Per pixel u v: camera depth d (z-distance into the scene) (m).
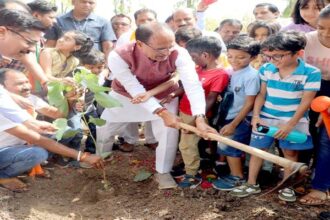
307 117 3.03
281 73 2.94
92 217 2.91
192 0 7.88
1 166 3.09
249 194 3.08
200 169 3.61
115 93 3.38
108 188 3.29
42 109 3.42
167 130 3.22
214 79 3.27
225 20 4.93
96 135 3.73
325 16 2.80
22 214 2.82
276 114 3.00
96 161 3.03
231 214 2.84
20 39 2.77
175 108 3.43
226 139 2.67
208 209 2.91
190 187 3.27
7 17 2.71
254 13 5.21
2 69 3.17
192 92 3.02
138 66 3.08
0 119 2.74
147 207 3.01
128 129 4.07
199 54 3.32
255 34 4.01
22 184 3.20
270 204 2.95
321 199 2.96
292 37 2.72
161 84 3.24
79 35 3.87
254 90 3.07
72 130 3.16
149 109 3.06
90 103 3.95
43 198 3.12
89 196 3.30
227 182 3.25
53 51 3.89
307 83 2.84
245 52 3.10
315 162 3.31
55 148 2.93
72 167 3.73
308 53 3.09
